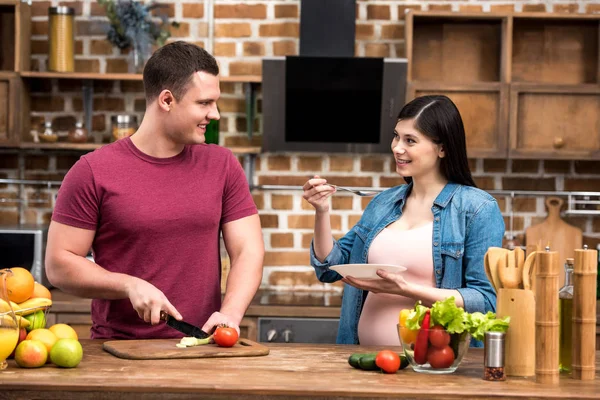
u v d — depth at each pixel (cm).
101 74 399
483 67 414
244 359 212
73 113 425
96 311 251
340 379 190
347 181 427
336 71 388
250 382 185
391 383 187
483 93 393
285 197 428
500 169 425
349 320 273
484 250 252
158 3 418
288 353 221
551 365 192
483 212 255
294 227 428
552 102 392
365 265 233
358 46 421
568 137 392
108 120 427
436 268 256
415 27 416
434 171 267
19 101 399
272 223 428
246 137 425
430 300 239
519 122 393
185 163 247
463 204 258
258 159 428
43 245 389
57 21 402
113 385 182
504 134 391
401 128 262
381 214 274
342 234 427
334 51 393
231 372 196
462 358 201
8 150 430
